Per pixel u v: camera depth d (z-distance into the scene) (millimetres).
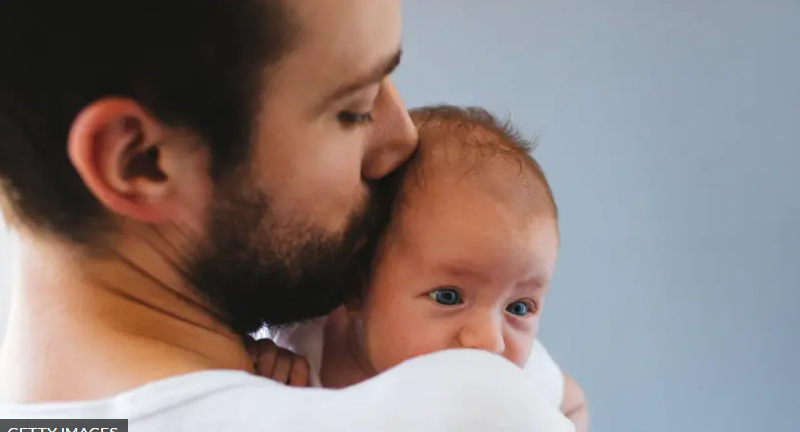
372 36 578
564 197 1359
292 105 571
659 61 1315
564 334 1394
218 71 537
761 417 1365
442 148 784
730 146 1316
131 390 538
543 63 1333
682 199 1339
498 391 531
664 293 1364
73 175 553
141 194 564
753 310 1346
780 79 1290
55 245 578
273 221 602
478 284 758
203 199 582
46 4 511
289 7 541
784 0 1273
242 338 693
